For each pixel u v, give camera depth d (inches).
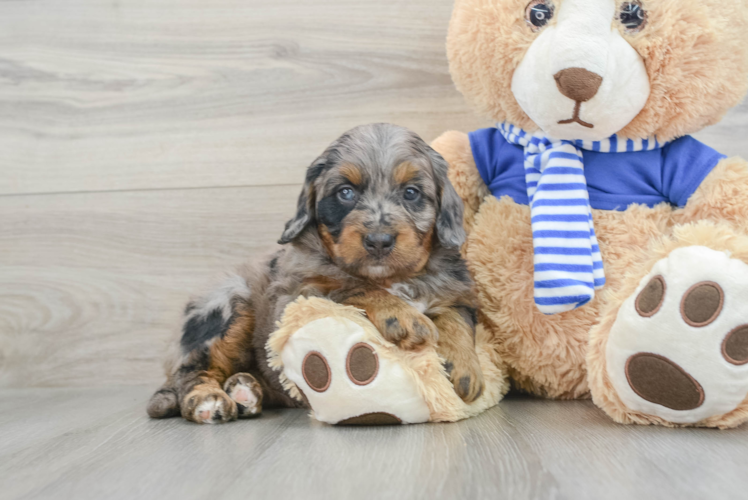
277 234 38.7
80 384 39.1
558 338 30.6
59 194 39.4
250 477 23.8
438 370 28.0
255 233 38.8
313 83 38.6
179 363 32.2
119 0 39.3
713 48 28.7
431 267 30.4
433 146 33.4
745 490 22.1
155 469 24.9
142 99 39.2
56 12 39.6
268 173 38.8
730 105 30.1
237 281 33.2
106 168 39.3
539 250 29.4
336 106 38.5
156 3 39.1
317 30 38.5
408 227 28.9
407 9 38.1
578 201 29.6
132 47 39.2
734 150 36.3
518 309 30.9
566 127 29.4
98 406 34.0
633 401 27.0
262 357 32.4
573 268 29.1
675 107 29.3
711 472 23.2
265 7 38.7
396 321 27.7
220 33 38.9
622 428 27.1
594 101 28.4
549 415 29.1
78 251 39.3
